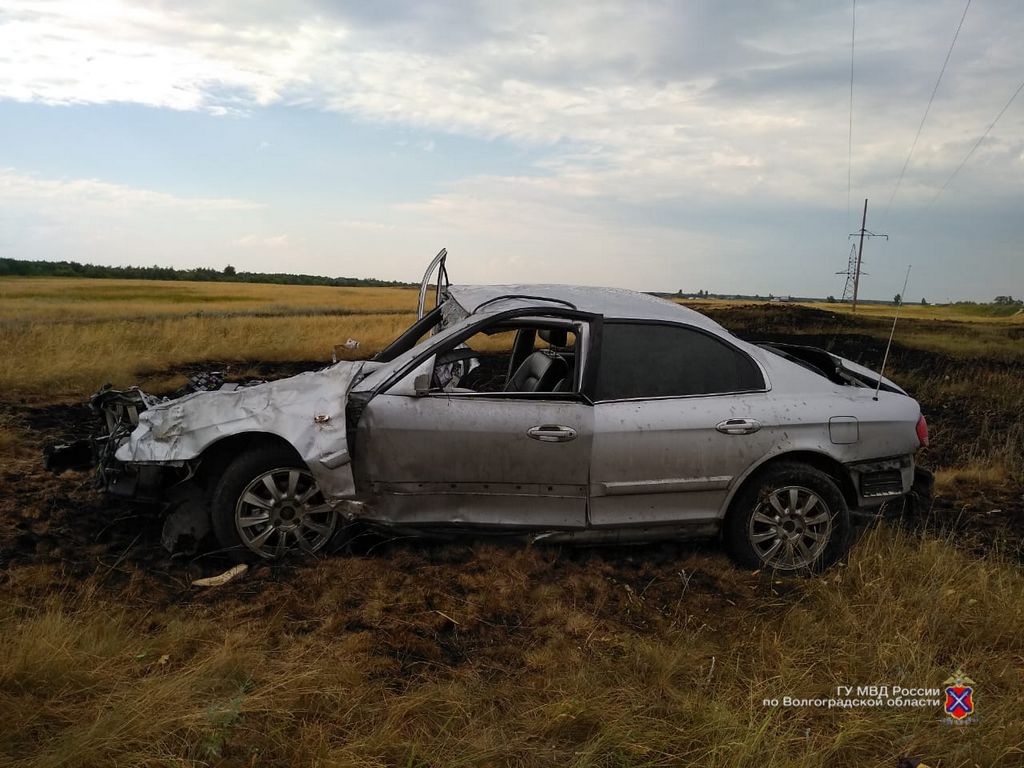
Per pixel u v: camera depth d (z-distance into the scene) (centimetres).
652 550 446
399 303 5028
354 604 360
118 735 247
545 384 448
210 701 273
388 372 401
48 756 234
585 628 350
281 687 284
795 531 425
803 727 285
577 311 416
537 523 403
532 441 393
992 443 793
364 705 279
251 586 371
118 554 412
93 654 292
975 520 556
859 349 1802
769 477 415
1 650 283
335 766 240
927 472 464
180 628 321
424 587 377
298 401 398
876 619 362
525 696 295
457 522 399
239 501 393
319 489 397
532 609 366
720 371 425
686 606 379
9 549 410
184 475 411
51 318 2398
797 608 367
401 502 396
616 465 400
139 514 468
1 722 249
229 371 1268
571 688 295
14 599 342
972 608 375
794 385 433
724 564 423
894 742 279
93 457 450
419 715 275
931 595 377
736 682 313
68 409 852
